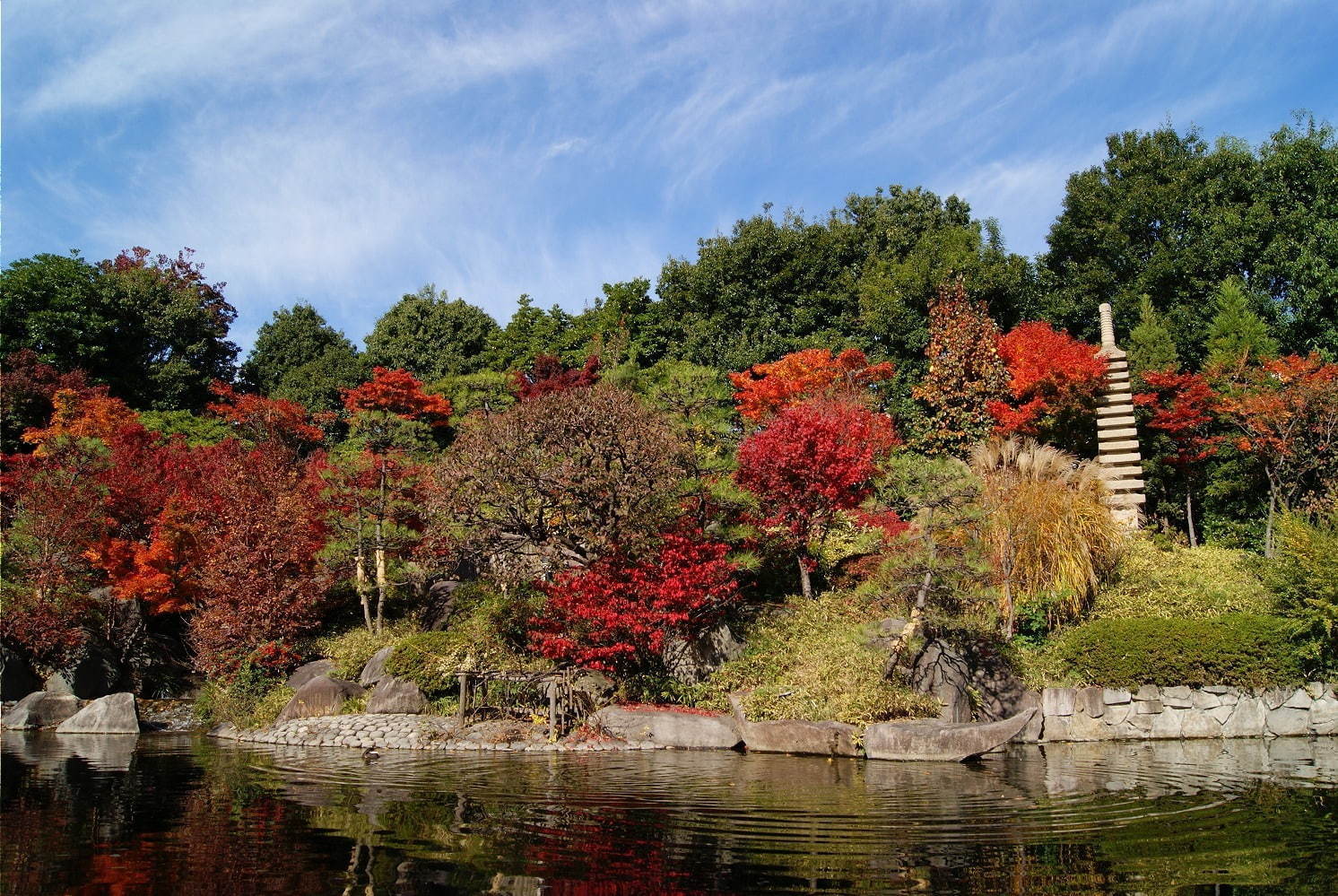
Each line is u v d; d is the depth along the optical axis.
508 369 38.00
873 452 18.48
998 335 24.86
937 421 24.09
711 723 13.22
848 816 8.05
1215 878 5.99
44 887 6.08
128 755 12.76
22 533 19.78
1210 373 23.78
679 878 6.17
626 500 15.16
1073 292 32.25
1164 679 13.73
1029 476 16.16
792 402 23.23
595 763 11.55
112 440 25.12
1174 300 31.03
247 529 18.00
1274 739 13.28
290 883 6.12
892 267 30.53
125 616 20.84
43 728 16.64
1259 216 29.53
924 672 13.56
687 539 15.08
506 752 12.67
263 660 17.48
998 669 14.17
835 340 29.55
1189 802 8.46
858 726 12.34
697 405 17.59
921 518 13.93
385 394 30.77
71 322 32.81
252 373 41.81
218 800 9.09
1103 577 16.06
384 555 20.06
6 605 18.50
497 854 6.82
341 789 9.67
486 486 15.51
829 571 17.91
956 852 6.75
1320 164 29.78
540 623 15.76
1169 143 33.31
